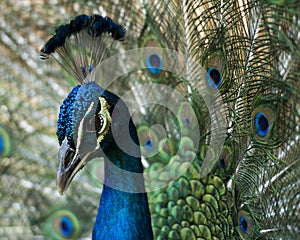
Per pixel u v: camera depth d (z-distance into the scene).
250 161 6.56
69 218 8.54
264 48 6.10
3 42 9.14
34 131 9.05
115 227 6.17
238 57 6.53
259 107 6.29
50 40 5.94
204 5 7.15
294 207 6.02
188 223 6.98
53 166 8.97
